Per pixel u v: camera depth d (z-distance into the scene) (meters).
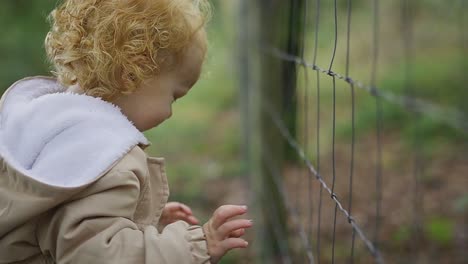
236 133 6.96
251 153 4.29
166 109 1.46
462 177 4.86
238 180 5.41
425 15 8.55
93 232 1.26
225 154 6.47
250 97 4.45
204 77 1.73
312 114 7.23
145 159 1.37
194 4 1.51
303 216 3.95
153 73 1.42
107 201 1.27
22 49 5.44
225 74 10.07
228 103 8.70
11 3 5.54
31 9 5.58
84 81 1.43
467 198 4.27
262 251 3.58
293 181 4.57
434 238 3.79
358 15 10.14
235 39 6.96
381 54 8.81
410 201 4.44
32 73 5.38
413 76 7.33
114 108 1.40
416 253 3.59
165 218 1.74
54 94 1.41
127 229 1.27
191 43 1.46
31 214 1.28
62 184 1.28
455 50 7.76
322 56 9.45
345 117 6.92
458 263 3.50
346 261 3.58
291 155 4.64
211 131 7.53
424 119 6.07
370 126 6.53
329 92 7.77
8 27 5.48
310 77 8.09
